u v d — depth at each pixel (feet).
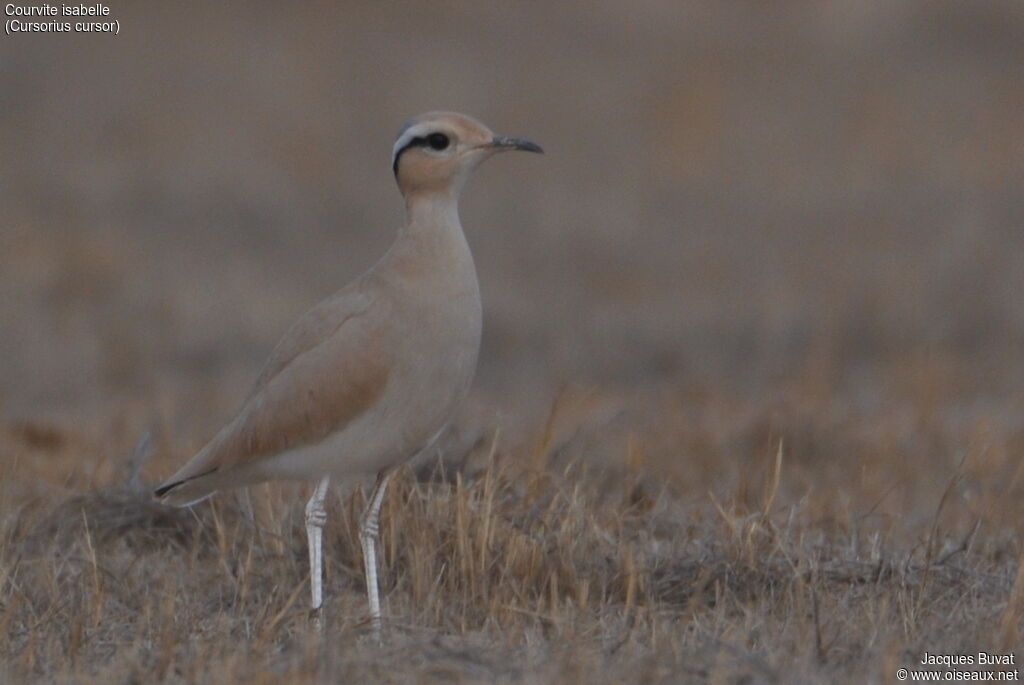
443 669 49.44
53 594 59.11
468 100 185.98
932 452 87.66
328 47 199.00
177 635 53.67
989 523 68.08
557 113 183.83
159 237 142.72
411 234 57.21
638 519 67.72
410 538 62.64
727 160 169.89
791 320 122.72
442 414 57.36
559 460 73.46
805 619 54.90
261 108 178.29
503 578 59.11
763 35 216.13
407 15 213.05
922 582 58.49
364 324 56.13
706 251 143.02
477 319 57.47
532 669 49.24
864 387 108.17
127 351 115.55
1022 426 91.30
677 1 223.92
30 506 69.46
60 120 171.12
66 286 127.95
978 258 136.36
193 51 192.85
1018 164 167.84
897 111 186.60
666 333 122.42
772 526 63.57
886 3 221.25
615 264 139.74
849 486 81.05
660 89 190.80
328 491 67.36
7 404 105.19
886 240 143.74
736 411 99.60
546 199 157.38
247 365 116.88
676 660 49.52
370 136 174.50
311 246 144.97
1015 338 118.52
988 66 207.21
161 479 72.43
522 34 211.20
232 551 65.46
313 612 55.42
